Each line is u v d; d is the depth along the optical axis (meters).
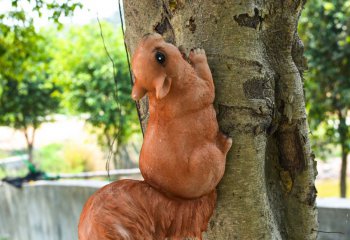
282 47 1.97
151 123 1.59
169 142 1.54
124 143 9.05
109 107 7.80
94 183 5.29
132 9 2.09
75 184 5.33
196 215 1.67
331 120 6.68
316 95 6.27
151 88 1.53
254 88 1.79
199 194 1.61
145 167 1.61
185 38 1.85
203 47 1.80
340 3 6.09
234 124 1.77
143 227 1.54
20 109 9.24
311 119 6.37
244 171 1.79
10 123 9.88
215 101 1.77
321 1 6.18
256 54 1.81
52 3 4.17
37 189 5.83
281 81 1.97
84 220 1.53
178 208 1.62
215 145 1.62
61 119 12.68
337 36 6.06
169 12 1.94
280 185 2.12
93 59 7.96
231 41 1.78
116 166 9.20
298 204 2.10
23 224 6.18
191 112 1.54
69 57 8.09
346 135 6.42
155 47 1.50
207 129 1.57
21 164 10.08
